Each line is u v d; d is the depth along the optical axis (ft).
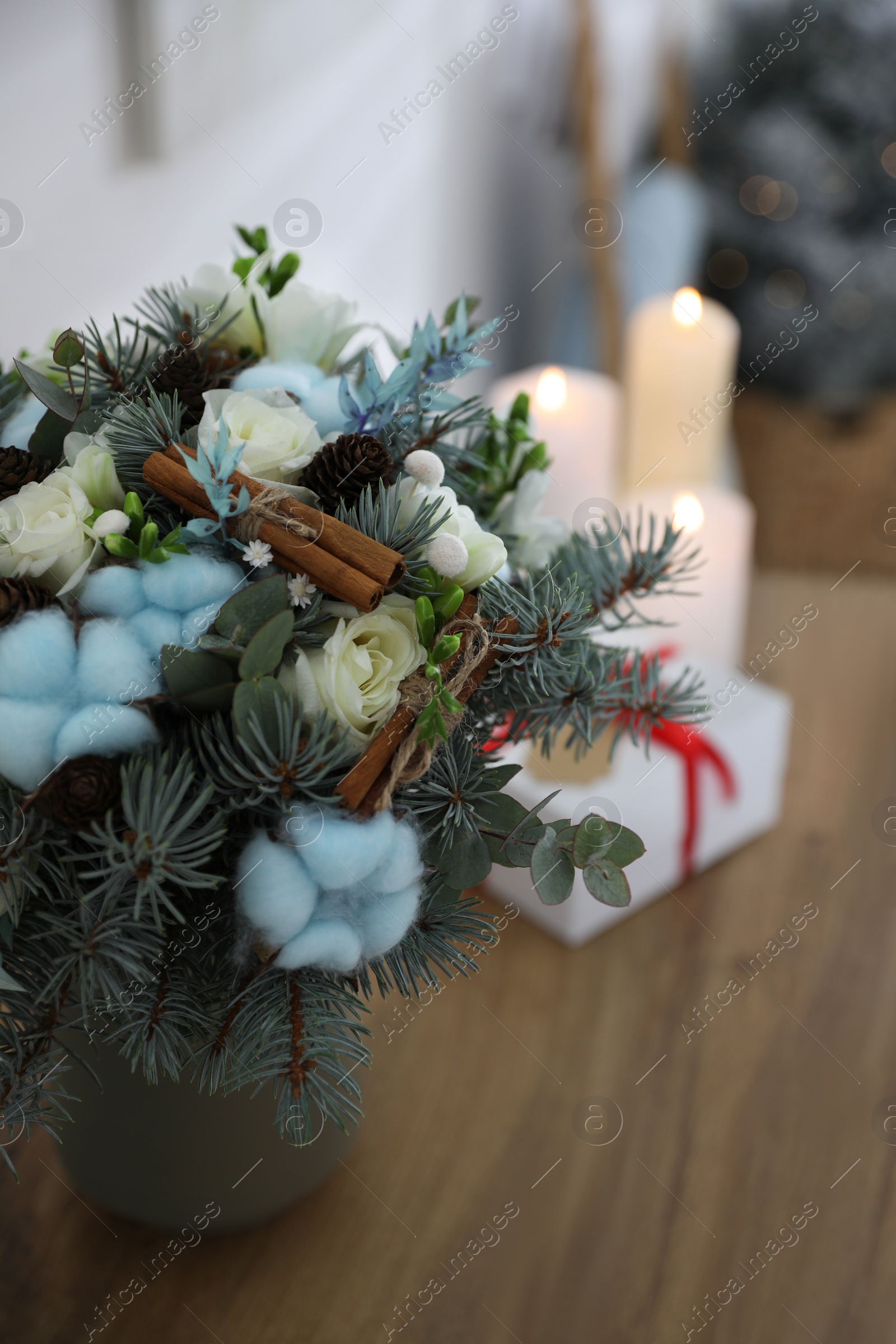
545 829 2.08
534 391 4.34
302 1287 2.46
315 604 1.99
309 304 2.24
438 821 2.09
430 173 5.06
